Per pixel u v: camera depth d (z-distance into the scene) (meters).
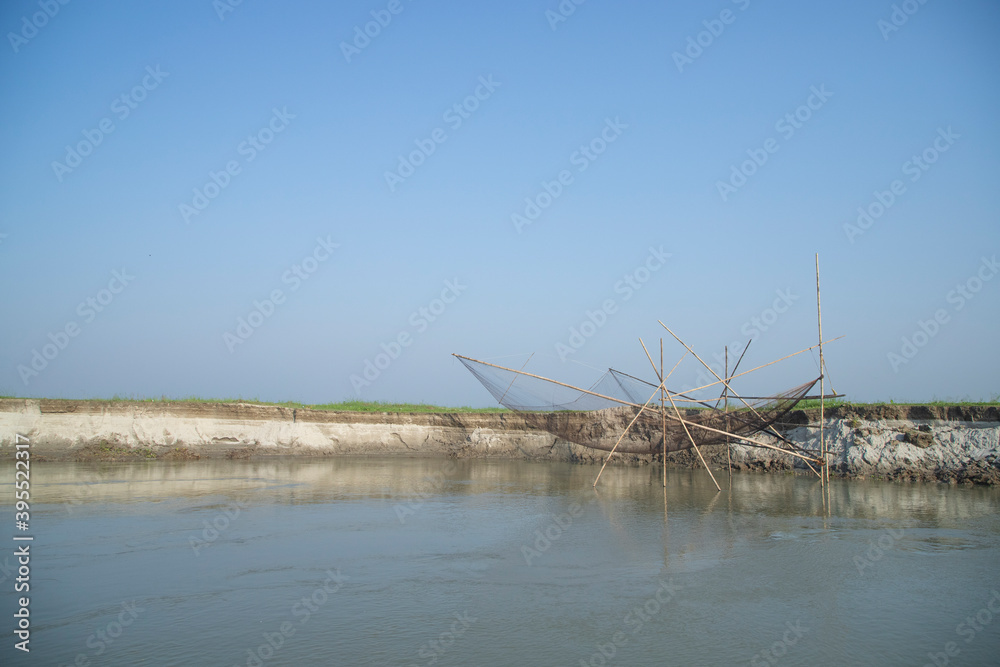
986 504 24.05
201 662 11.41
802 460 32.69
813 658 11.58
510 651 11.88
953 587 15.19
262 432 39.84
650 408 30.05
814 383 27.59
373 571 16.52
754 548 18.53
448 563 17.22
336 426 41.66
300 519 22.12
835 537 19.62
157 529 20.45
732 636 12.55
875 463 30.25
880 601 14.34
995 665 11.30
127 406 37.34
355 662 11.41
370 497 26.48
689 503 25.33
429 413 43.28
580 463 38.88
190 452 37.16
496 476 33.28
